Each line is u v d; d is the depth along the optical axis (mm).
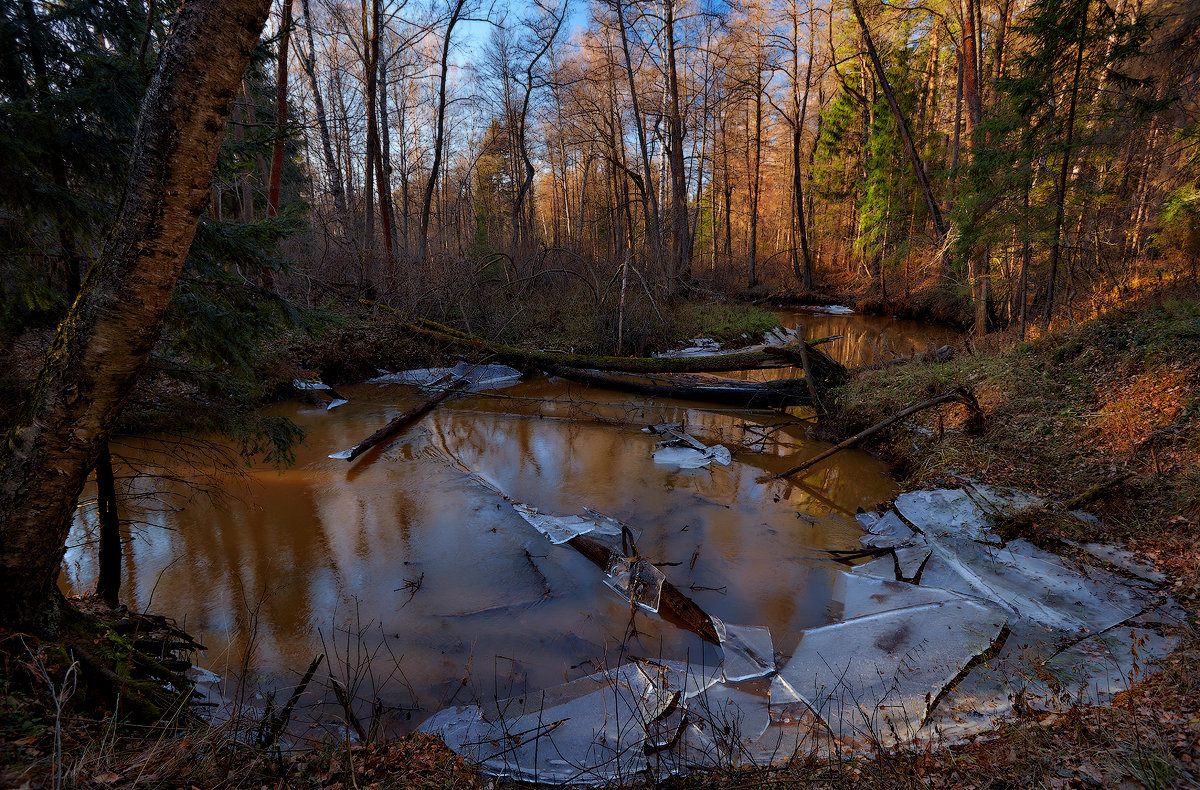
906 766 3059
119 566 4602
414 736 3439
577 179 44250
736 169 36844
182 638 4047
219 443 9195
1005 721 3490
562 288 18953
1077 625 4500
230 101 2732
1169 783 2525
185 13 2566
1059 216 10828
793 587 5695
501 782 3180
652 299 16344
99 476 4363
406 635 4863
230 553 6180
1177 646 3988
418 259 18531
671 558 6238
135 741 2750
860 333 22250
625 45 22078
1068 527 5734
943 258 17328
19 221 3672
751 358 12031
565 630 4996
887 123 28406
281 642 4727
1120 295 10680
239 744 2879
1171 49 11336
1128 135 11250
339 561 6059
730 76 27375
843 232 37625
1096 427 7078
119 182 3926
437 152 18375
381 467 8766
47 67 3756
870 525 6918
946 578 5500
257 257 4590
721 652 4691
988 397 8688
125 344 2805
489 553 6301
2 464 2846
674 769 3293
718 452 9523
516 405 12453
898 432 9227
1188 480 5656
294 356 12094
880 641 4637
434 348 14297
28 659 2766
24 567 2859
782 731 3740
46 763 2271
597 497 7816
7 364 3768
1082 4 9641
